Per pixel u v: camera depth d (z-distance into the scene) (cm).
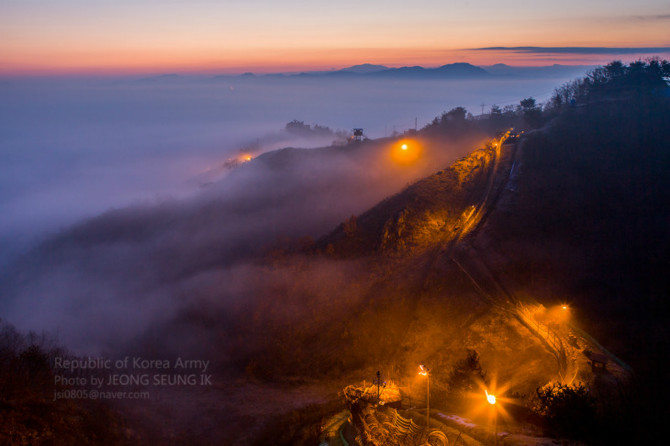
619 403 2167
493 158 7106
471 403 2436
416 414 2284
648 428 1881
